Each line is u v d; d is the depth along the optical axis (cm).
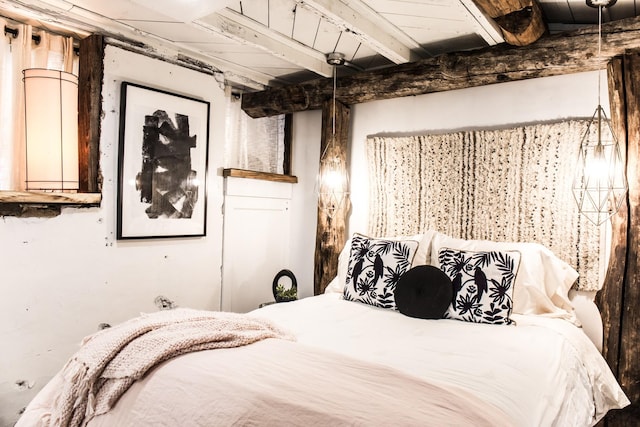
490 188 270
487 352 176
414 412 110
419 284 240
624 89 214
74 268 240
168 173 283
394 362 161
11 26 228
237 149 355
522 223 259
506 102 269
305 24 243
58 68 244
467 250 259
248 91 363
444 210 288
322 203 321
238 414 113
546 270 241
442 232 288
